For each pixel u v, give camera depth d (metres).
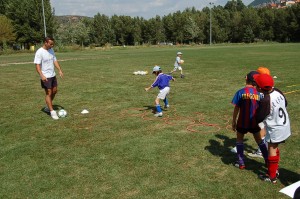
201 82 14.36
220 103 9.91
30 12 66.19
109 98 11.31
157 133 7.14
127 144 6.47
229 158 5.65
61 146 6.50
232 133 7.04
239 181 4.78
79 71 20.61
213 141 6.54
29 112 9.55
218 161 5.53
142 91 12.55
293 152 5.83
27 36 67.00
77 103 10.62
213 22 92.00
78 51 58.59
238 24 91.50
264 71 5.08
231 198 4.30
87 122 8.23
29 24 67.12
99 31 94.88
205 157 5.71
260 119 4.55
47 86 8.61
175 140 6.64
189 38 93.62
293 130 7.09
